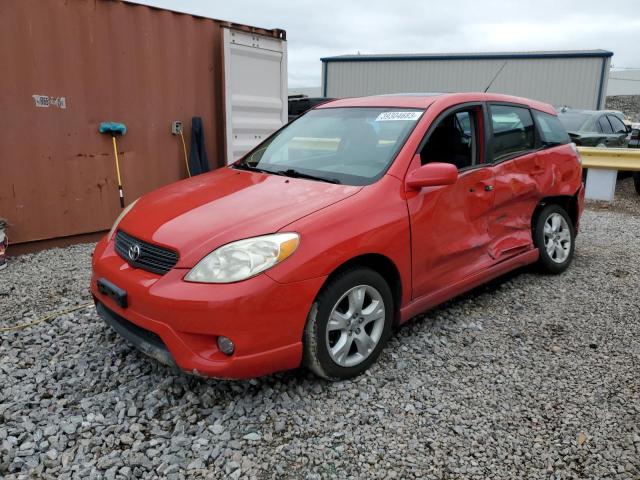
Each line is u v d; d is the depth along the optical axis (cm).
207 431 270
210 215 305
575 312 429
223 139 709
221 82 688
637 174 1048
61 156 560
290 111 1289
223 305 262
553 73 2439
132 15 591
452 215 374
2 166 521
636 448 262
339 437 268
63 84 549
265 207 307
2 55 506
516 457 256
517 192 441
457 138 397
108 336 369
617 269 544
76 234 588
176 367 280
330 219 297
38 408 286
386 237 319
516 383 321
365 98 444
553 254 516
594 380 325
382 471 245
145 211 333
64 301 430
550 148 495
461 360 347
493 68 2527
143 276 289
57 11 534
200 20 654
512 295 465
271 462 250
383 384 316
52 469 242
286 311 276
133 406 288
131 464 245
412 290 349
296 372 326
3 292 448
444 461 253
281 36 743
